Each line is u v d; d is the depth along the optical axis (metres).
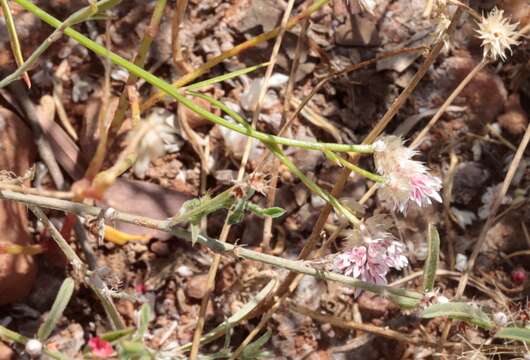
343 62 0.36
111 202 0.34
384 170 0.30
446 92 0.37
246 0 0.37
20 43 0.35
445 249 0.36
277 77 0.36
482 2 0.37
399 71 0.36
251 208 0.29
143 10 0.36
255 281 0.34
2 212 0.32
